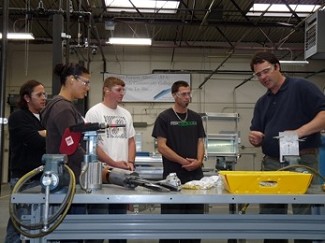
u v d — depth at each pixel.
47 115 1.73
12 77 9.74
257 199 1.29
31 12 5.38
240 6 7.16
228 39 9.14
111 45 9.72
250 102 10.34
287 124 1.89
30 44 9.66
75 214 1.36
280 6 7.13
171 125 2.69
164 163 2.66
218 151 6.12
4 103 2.38
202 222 1.33
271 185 1.33
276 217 1.34
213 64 10.30
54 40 3.34
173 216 1.32
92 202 1.27
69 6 3.77
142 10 7.25
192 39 9.61
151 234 1.32
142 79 9.94
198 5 7.14
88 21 5.60
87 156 1.42
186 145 2.68
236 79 10.34
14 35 6.10
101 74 10.02
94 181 1.41
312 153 1.82
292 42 9.69
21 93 2.45
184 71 10.09
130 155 2.65
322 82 10.27
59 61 3.30
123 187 1.48
